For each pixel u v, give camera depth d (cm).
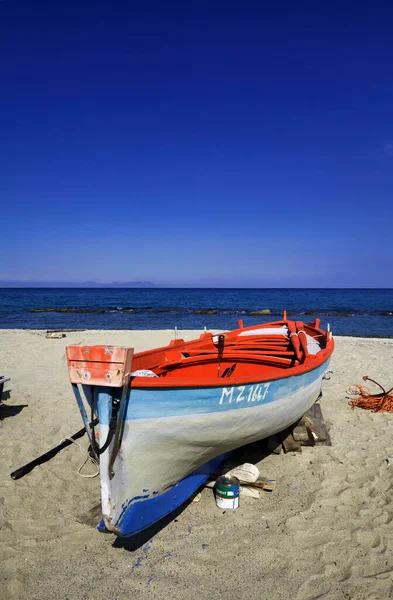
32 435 585
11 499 421
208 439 363
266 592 298
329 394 821
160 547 347
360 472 484
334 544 351
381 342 1603
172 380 313
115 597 294
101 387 300
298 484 455
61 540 357
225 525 378
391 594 294
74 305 4512
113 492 312
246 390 370
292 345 653
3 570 321
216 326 2480
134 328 2353
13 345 1361
